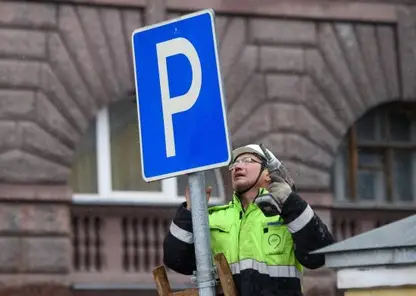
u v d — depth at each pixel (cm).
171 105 1614
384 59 5062
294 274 1683
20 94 4481
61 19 4566
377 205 5019
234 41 4819
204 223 1589
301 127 4878
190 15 1611
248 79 4825
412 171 5141
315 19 4950
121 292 4553
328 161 4912
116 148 4641
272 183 1636
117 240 4591
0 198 4403
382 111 5116
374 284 1802
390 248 1764
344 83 4978
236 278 1688
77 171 4572
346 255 1827
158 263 4644
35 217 4447
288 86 4881
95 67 4594
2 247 4391
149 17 4681
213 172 4634
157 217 4653
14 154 4444
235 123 4781
